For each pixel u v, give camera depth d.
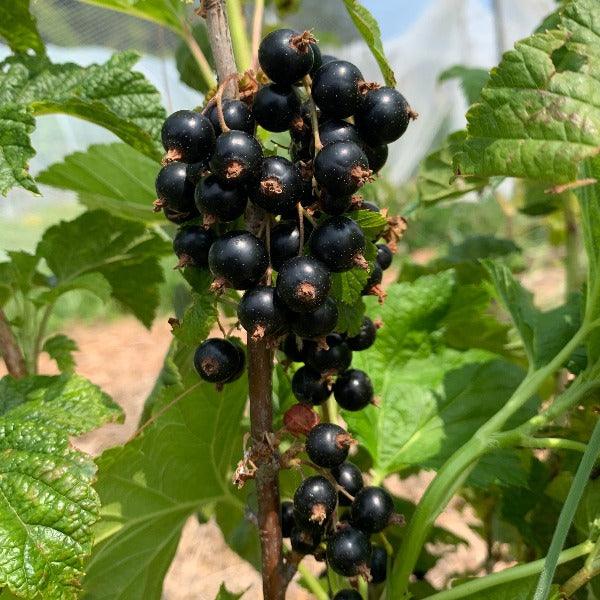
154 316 0.25
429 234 1.71
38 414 0.16
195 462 0.18
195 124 0.12
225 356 0.13
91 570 0.17
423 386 0.20
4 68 0.17
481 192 0.24
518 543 0.25
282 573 0.14
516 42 0.12
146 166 0.24
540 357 0.18
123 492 0.17
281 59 0.12
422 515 0.15
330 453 0.13
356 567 0.13
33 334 0.22
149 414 0.20
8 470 0.15
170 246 0.23
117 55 0.17
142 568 0.19
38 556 0.14
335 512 0.14
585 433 0.18
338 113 0.12
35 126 0.15
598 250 0.15
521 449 0.21
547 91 0.12
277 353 0.19
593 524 0.15
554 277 1.22
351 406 0.15
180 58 0.24
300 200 0.12
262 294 0.12
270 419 0.14
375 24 0.14
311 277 0.11
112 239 0.23
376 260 0.15
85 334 1.48
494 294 0.21
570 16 0.12
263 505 0.14
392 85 0.14
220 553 0.43
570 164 0.11
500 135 0.12
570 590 0.14
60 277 0.23
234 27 0.16
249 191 0.12
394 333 0.20
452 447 0.19
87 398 0.17
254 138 0.12
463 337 0.24
